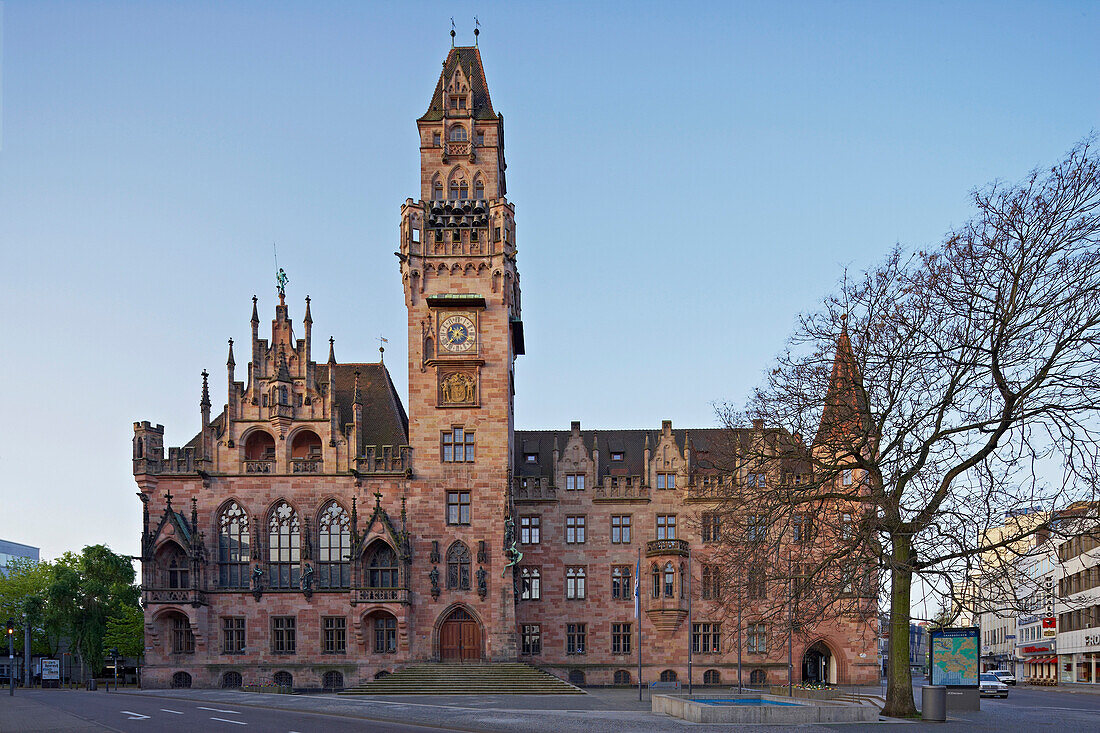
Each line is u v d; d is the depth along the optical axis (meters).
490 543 88.69
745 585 59.56
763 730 39.09
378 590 87.06
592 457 98.88
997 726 40.56
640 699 63.94
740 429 58.41
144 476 89.69
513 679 80.06
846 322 47.78
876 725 41.00
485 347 91.50
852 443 47.28
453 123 95.88
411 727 40.62
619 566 96.44
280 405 90.94
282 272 93.69
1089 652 118.12
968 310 43.16
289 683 87.50
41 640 135.62
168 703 60.03
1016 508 41.38
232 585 89.62
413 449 90.25
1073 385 40.53
